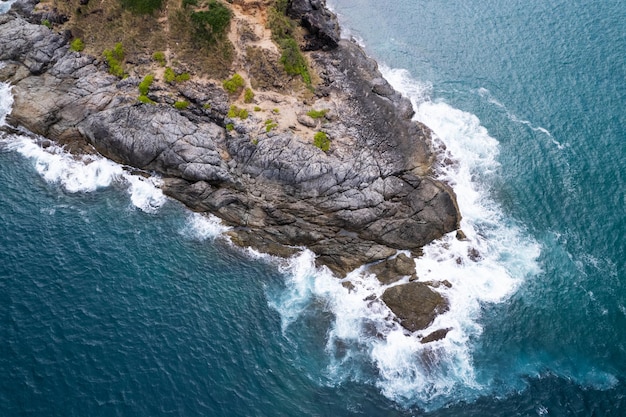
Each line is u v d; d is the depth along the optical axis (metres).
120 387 42.69
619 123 72.19
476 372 47.34
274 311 49.66
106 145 58.78
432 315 49.94
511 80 78.19
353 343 47.97
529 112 73.31
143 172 58.78
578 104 74.75
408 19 89.25
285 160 55.69
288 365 46.22
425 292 51.19
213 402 42.94
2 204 54.84
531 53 83.31
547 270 55.78
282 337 47.97
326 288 51.50
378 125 63.66
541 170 65.56
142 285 50.00
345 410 43.97
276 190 55.34
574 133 70.56
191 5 64.88
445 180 62.06
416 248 54.88
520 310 52.09
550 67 80.69
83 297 48.28
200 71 62.28
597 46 84.94
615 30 88.38
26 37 67.00
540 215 60.91
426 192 57.78
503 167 65.50
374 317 49.59
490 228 58.81
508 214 60.66
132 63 63.53
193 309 48.88
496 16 91.25
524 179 64.50
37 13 69.50
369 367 46.62
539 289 54.03
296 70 65.25
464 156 65.75
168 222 55.34
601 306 53.25
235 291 50.72
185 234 54.56
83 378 42.81
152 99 60.06
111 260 51.56
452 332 49.44
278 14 69.06
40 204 55.41
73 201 56.06
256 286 51.31
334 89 66.69
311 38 71.88
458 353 48.31
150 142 57.12
